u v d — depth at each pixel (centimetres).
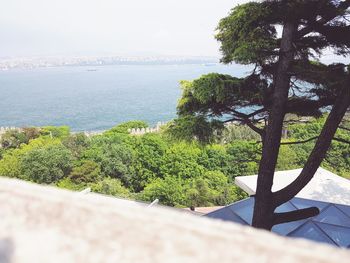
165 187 1758
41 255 92
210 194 1817
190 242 90
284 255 84
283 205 714
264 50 480
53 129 3634
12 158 2272
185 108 569
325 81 482
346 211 681
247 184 967
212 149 2320
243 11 471
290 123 645
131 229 95
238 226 94
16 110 10069
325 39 517
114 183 2022
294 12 447
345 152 1648
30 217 102
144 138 2478
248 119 554
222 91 505
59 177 2130
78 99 12138
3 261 92
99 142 2666
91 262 89
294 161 1958
